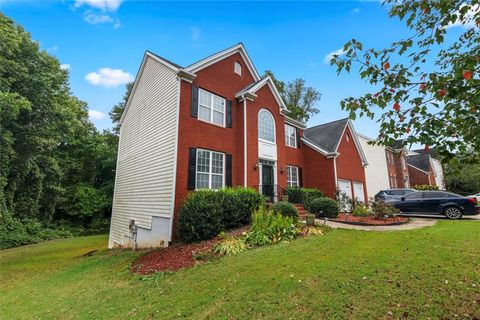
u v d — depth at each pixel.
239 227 9.77
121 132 16.69
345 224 11.22
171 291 5.21
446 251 6.00
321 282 4.71
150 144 12.66
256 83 14.23
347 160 19.59
